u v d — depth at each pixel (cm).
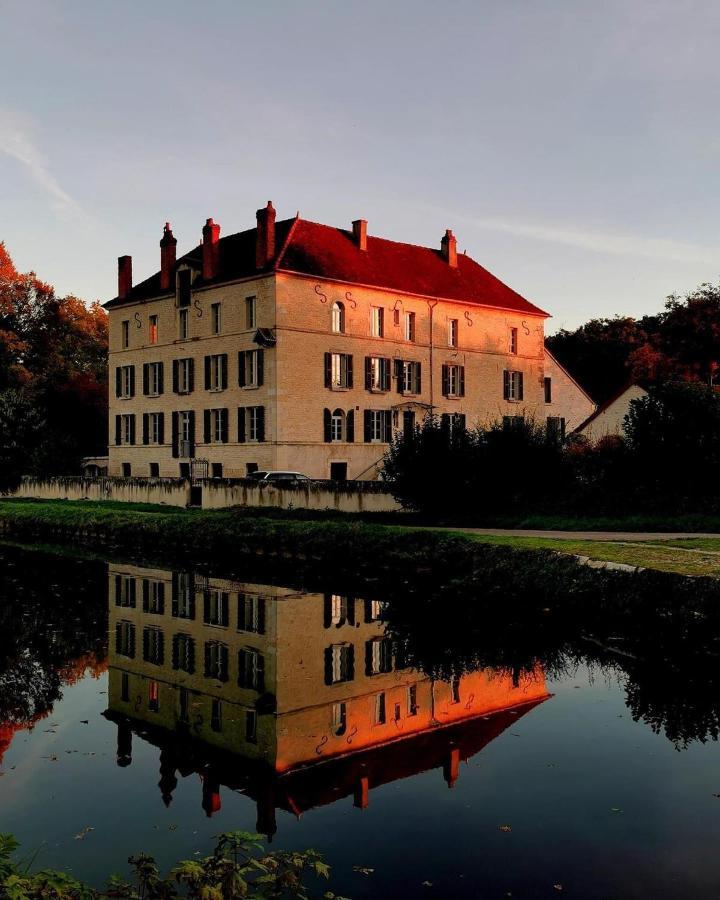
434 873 905
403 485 3738
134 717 1497
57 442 6350
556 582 2192
